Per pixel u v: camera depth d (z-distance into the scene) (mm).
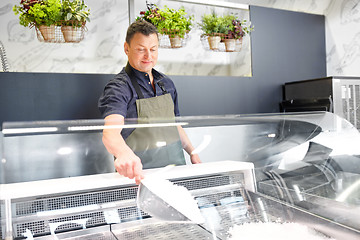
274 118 1146
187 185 910
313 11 3363
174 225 822
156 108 1608
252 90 2877
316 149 1071
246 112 2842
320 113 1235
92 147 917
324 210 884
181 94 2543
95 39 2801
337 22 3150
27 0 2061
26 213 766
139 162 888
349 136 1124
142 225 835
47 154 862
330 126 1154
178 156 966
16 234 749
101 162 928
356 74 2975
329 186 968
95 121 946
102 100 1526
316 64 3254
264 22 2945
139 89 1615
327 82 2453
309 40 3209
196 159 989
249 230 817
